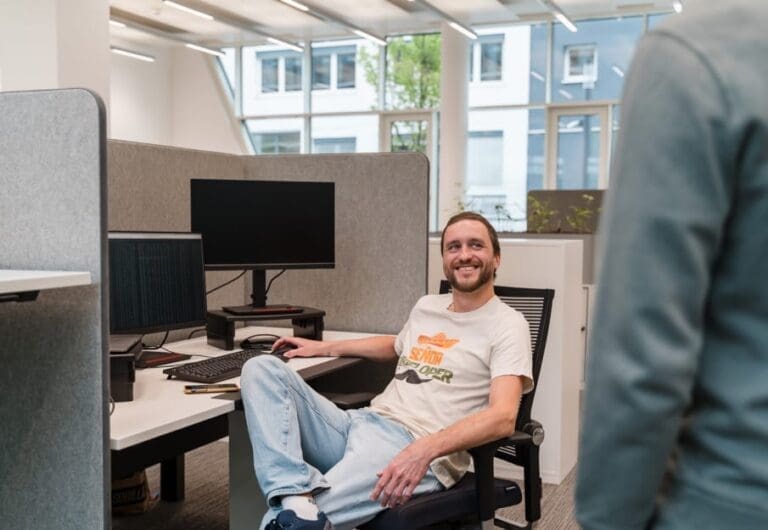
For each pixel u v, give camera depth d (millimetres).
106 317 1465
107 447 1479
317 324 2566
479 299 2064
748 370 608
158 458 2021
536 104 8695
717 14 616
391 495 1706
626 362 600
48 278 1330
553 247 2945
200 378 1972
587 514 647
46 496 1526
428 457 1706
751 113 577
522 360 1911
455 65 8414
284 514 1637
